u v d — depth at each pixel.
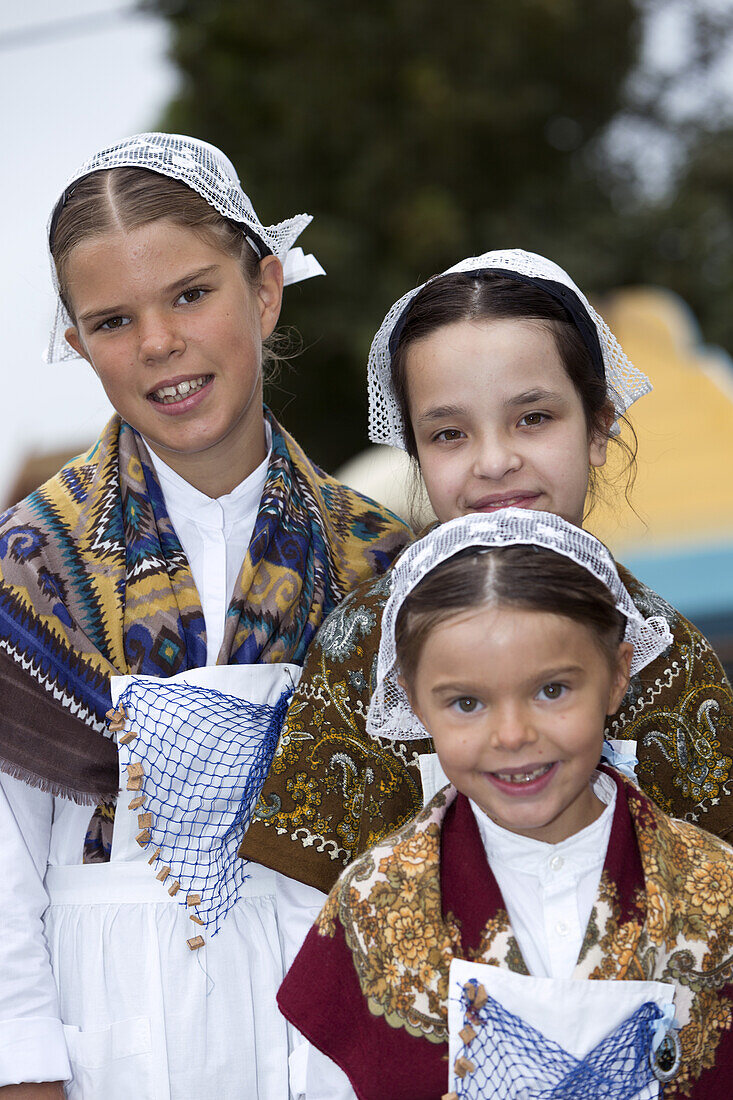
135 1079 2.05
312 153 10.27
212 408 2.13
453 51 10.40
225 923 2.12
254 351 2.20
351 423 10.80
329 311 9.90
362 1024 1.79
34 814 2.15
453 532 1.80
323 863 2.10
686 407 5.74
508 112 10.32
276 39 10.34
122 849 2.14
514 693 1.68
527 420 2.05
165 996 2.07
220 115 10.38
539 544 1.74
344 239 9.96
